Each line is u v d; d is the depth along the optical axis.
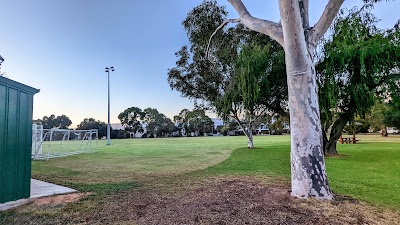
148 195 4.21
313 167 3.86
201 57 14.24
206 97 15.90
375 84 9.24
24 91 4.14
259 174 6.30
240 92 11.18
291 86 4.10
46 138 12.94
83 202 3.82
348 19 9.00
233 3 5.22
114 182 5.50
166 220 3.01
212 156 11.42
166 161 9.62
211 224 2.87
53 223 2.96
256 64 9.98
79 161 9.73
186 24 12.38
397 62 8.62
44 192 4.52
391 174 6.28
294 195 3.88
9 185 3.80
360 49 8.54
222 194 4.06
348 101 9.94
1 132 3.67
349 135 30.06
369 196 4.09
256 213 3.17
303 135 3.94
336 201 3.67
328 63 8.98
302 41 4.02
